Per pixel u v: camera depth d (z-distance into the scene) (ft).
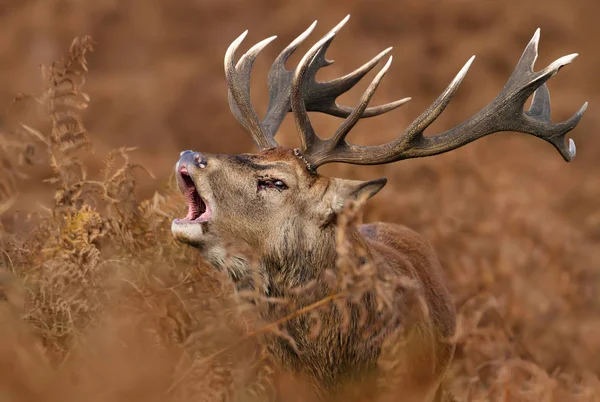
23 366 38.17
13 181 52.70
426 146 44.29
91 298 43.83
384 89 108.17
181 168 43.11
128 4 130.11
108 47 126.41
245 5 133.90
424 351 43.83
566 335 59.00
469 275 62.08
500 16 133.08
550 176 91.35
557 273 65.77
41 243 47.88
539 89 46.29
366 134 84.17
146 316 44.01
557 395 48.88
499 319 56.24
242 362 44.21
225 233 43.09
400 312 42.65
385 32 131.54
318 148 44.47
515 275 62.75
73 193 48.93
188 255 46.65
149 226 48.06
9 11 125.59
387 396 42.63
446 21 131.13
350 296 41.34
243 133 104.27
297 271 43.01
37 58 116.98
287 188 43.21
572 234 71.36
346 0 132.05
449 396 49.67
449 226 67.82
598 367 57.06
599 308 65.41
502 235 67.82
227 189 42.93
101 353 41.42
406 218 68.80
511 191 77.87
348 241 40.65
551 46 134.31
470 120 44.73
